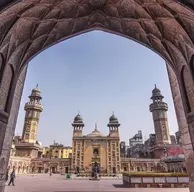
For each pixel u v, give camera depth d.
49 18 7.77
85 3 7.83
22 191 10.59
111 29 9.38
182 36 7.32
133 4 7.57
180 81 8.13
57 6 7.44
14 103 8.23
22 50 8.02
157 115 49.94
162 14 7.25
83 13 8.32
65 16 8.08
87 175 36.28
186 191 10.36
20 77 8.84
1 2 5.55
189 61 7.40
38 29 7.88
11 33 6.87
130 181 13.23
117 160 43.25
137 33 8.90
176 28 7.33
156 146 47.00
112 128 47.16
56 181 20.33
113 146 44.72
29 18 7.13
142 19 8.03
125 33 9.28
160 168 43.09
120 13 8.23
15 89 8.32
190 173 7.67
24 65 8.49
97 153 44.41
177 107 8.95
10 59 7.40
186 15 6.51
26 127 48.38
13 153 48.38
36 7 6.92
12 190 10.92
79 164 43.12
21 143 46.38
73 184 16.23
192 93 7.36
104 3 7.90
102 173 41.72
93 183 17.72
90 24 9.16
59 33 8.84
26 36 7.67
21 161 41.34
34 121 49.44
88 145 44.91
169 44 8.20
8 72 7.45
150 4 7.18
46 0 6.86
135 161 44.91
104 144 45.00
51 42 9.02
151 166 44.31
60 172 44.12
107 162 43.16
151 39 8.72
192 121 7.23
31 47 8.38
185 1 6.00
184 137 8.20
